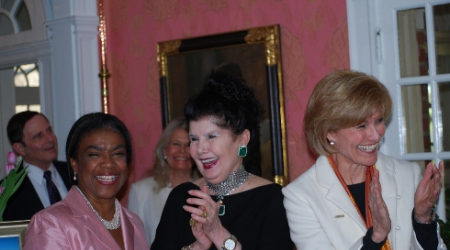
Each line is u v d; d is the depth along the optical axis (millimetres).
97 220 2252
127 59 4559
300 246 2154
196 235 2189
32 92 5562
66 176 3875
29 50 4965
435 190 2020
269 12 3828
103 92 4586
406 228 2121
